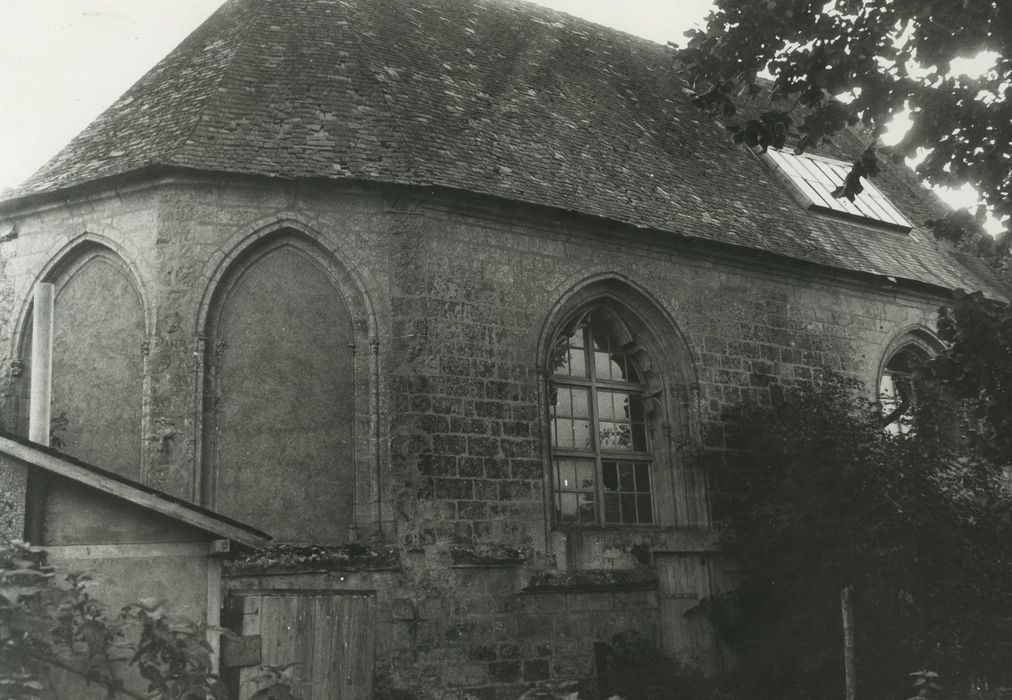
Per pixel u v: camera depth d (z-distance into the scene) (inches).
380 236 555.8
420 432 532.4
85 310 560.1
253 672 392.5
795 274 704.4
